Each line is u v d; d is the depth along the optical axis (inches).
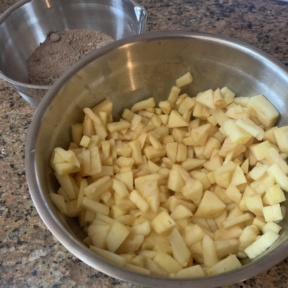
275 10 40.8
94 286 25.4
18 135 32.9
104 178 28.8
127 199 28.3
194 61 31.9
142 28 33.9
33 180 23.7
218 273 22.2
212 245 25.7
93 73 29.9
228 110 31.7
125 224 27.6
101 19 39.7
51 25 39.8
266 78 30.2
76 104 30.1
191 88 33.9
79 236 27.0
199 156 31.9
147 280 20.3
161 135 32.5
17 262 26.4
